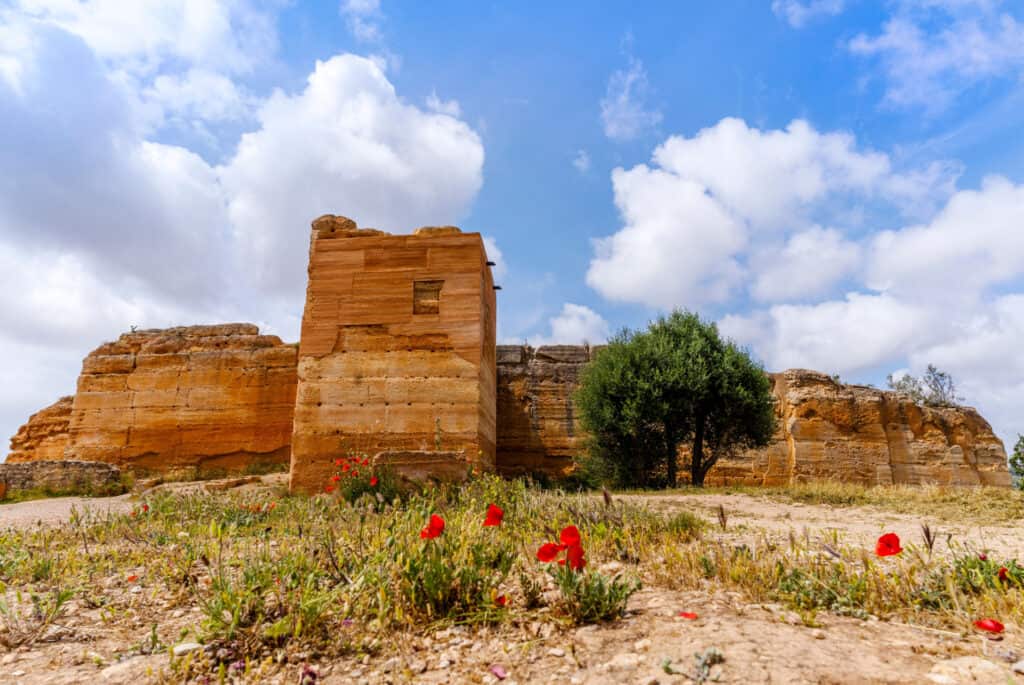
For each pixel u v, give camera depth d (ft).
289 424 71.77
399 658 10.22
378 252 55.77
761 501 41.78
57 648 11.62
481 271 55.21
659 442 69.56
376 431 52.39
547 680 8.93
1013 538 25.23
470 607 12.03
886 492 45.80
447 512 21.48
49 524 32.71
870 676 7.98
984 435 96.12
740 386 66.64
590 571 12.46
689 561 15.57
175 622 13.12
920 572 14.90
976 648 9.42
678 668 8.54
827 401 86.38
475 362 53.31
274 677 9.68
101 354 77.10
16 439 86.74
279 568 13.98
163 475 70.59
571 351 88.28
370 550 14.57
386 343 54.03
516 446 83.15
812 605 12.26
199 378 73.82
